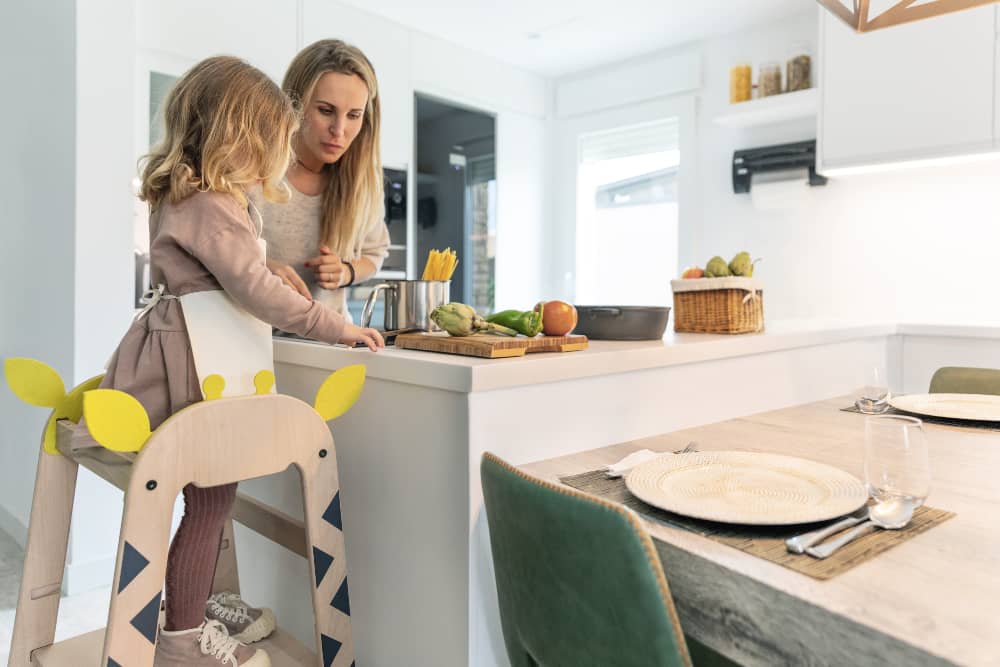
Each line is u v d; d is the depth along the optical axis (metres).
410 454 1.12
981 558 0.69
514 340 1.14
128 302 2.27
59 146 2.26
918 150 2.46
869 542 0.73
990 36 2.29
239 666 1.10
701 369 1.46
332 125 1.54
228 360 1.09
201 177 1.07
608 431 1.25
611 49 3.59
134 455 1.00
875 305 3.00
